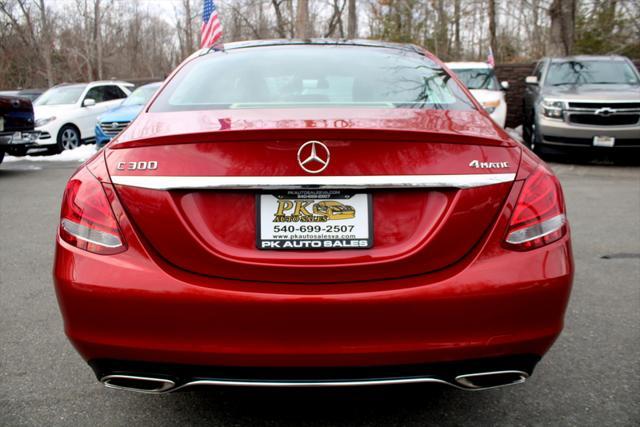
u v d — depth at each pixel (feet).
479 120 7.22
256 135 6.00
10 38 144.77
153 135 6.34
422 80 8.50
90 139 45.68
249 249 6.11
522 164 6.48
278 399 8.02
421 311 5.93
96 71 171.83
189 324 5.94
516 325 6.11
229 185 6.01
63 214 6.46
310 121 6.45
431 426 7.38
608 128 29.53
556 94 31.30
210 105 7.66
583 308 11.25
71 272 6.14
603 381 8.46
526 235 6.23
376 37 77.92
